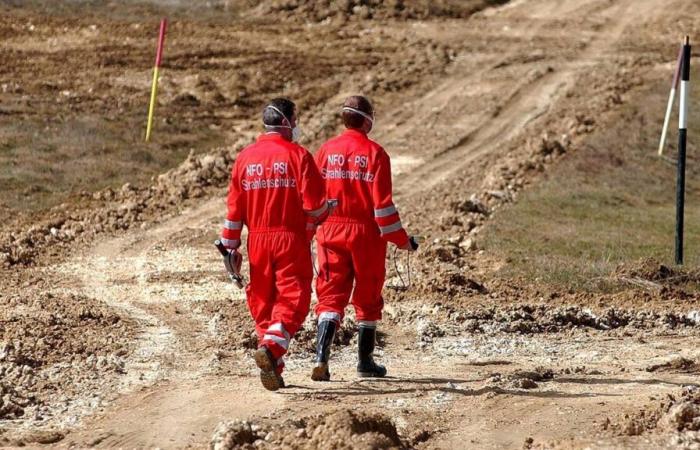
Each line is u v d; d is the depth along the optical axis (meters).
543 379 31.73
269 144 28.30
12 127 85.50
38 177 72.19
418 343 37.25
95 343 35.16
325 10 148.38
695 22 147.88
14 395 28.69
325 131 93.38
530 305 43.28
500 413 27.31
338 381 31.16
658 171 83.00
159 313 41.00
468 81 115.12
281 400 28.64
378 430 24.17
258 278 28.47
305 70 118.31
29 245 55.28
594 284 47.34
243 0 151.75
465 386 30.53
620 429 25.28
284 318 27.80
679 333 40.03
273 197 28.02
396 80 115.00
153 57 120.00
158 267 51.41
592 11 155.88
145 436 25.67
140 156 81.25
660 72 117.94
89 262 52.53
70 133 85.44
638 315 42.12
